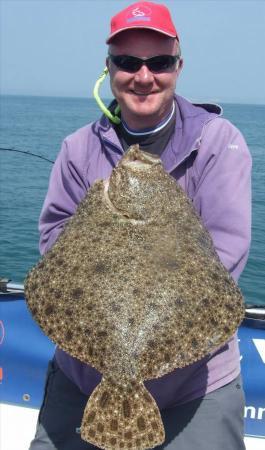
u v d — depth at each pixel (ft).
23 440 5.71
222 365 4.22
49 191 4.67
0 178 31.09
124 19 3.92
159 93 4.06
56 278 3.36
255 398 5.40
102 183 3.65
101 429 3.12
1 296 5.76
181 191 3.71
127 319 3.15
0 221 20.63
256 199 23.53
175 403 4.16
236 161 4.12
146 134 4.25
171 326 3.14
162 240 3.41
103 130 4.40
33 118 110.83
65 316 3.25
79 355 3.20
